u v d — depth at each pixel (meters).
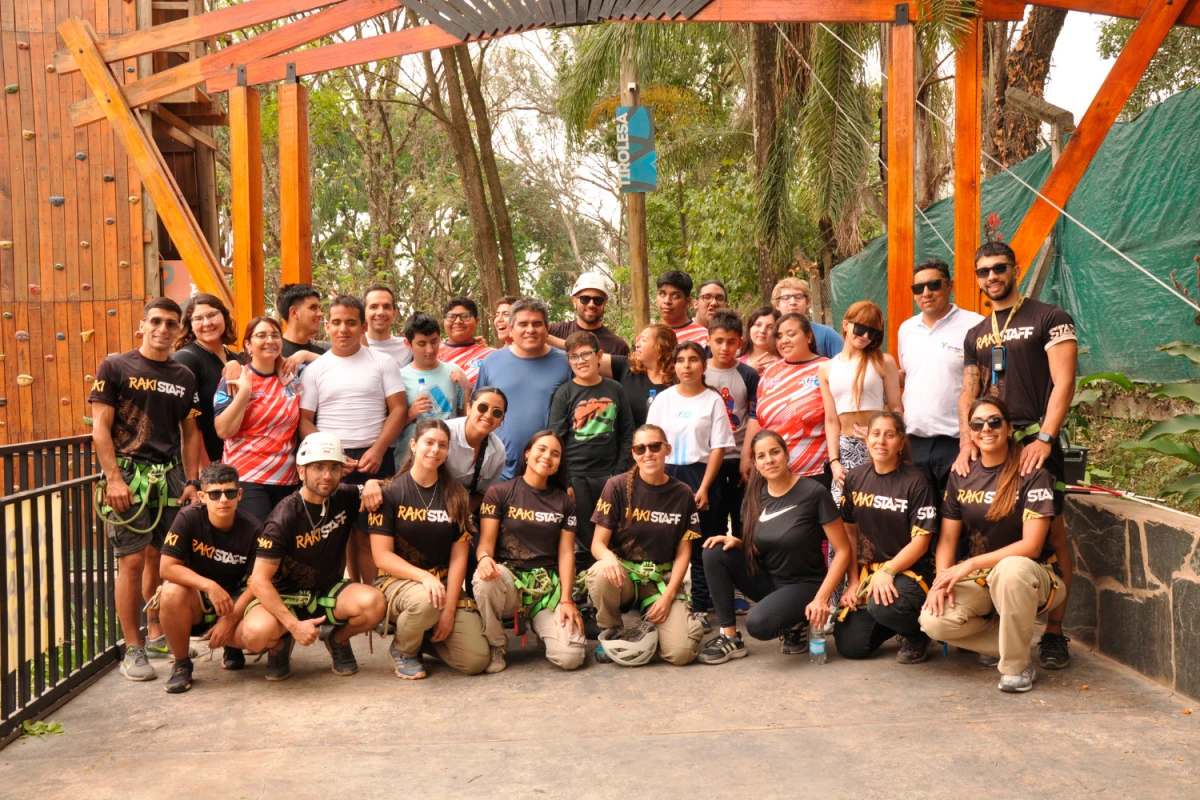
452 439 5.12
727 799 3.28
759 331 5.93
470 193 16.05
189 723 4.11
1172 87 14.39
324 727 4.04
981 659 4.70
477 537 5.04
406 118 25.19
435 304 26.03
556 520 4.95
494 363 5.76
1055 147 7.83
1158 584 4.39
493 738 3.88
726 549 4.98
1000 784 3.36
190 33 6.87
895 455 4.77
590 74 14.99
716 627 5.53
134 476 4.76
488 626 4.79
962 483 4.65
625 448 5.48
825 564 4.97
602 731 3.93
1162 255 6.72
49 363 8.98
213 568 4.66
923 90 12.70
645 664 4.85
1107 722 3.92
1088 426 6.76
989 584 4.35
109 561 5.09
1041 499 4.39
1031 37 10.90
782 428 5.41
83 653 4.74
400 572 4.69
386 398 5.43
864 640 4.80
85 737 3.97
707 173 19.72
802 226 15.24
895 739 3.77
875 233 18.91
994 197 8.53
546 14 6.13
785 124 13.02
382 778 3.50
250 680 4.69
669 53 15.88
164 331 4.81
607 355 5.87
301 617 4.68
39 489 4.36
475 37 6.33
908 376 5.23
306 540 4.61
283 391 5.18
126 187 9.02
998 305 4.83
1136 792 3.28
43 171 8.96
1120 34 14.66
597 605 4.93
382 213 21.44
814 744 3.74
